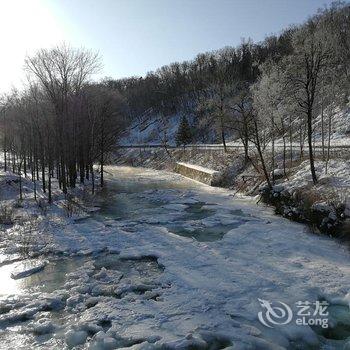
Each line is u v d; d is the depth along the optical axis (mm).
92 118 45406
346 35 47406
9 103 53156
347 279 16484
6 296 16219
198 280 17188
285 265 18422
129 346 12609
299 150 39344
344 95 50406
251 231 24312
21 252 21531
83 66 42906
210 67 101562
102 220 28828
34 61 54281
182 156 66562
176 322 13766
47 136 36094
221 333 12883
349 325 13469
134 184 49156
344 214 22031
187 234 24844
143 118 121938
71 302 15648
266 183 34469
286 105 39062
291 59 31703
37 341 13062
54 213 29859
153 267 19344
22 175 46406
